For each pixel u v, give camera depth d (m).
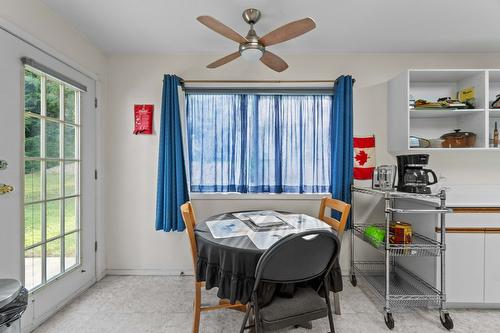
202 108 2.66
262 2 1.83
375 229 2.17
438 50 2.58
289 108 2.66
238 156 2.66
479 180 2.59
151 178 2.66
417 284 2.24
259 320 1.29
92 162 2.45
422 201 2.15
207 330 1.78
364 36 2.31
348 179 2.52
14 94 1.62
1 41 1.53
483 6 1.87
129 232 2.67
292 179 2.66
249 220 1.98
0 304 1.03
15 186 1.62
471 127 2.43
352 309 2.03
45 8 1.86
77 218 2.28
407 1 1.82
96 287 2.39
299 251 1.26
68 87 2.17
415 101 2.39
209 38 2.36
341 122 2.52
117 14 1.99
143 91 2.66
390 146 2.59
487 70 2.27
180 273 2.65
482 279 1.98
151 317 1.93
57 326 1.82
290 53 2.64
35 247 1.82
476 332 1.77
